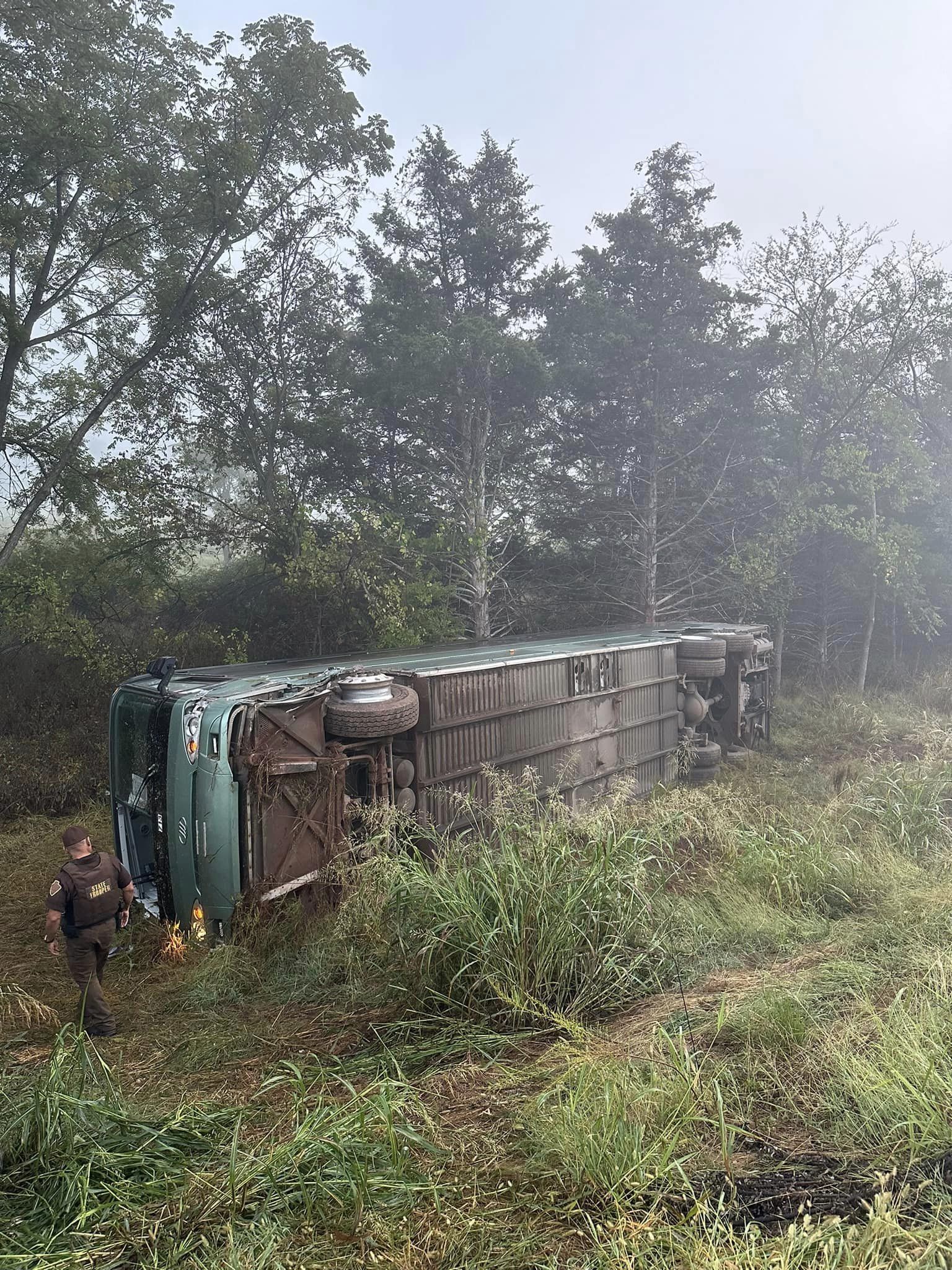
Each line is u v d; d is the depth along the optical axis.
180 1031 5.17
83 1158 3.39
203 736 6.27
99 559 14.32
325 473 17.06
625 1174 3.09
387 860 6.07
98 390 13.76
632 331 17.84
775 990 4.55
